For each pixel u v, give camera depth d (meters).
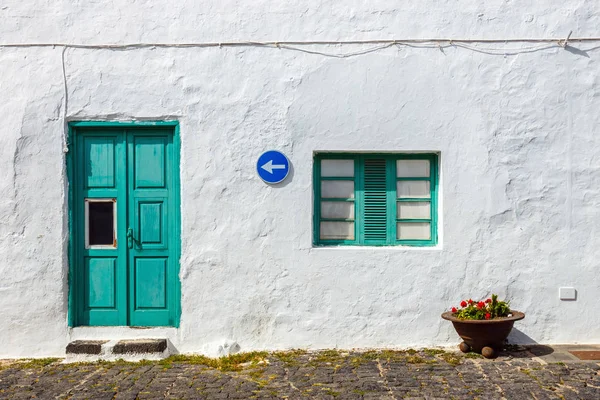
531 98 6.23
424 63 6.24
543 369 5.45
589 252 6.23
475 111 6.23
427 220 6.46
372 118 6.25
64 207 6.26
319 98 6.25
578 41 6.23
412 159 6.46
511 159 6.23
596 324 6.24
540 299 6.23
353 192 6.46
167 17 6.26
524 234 6.23
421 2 6.25
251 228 6.25
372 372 5.48
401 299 6.23
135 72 6.26
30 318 6.25
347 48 6.25
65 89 6.25
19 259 6.24
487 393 4.90
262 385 5.20
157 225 6.37
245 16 6.26
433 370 5.50
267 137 6.25
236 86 6.25
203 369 5.70
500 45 6.23
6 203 6.23
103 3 6.26
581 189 6.23
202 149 6.25
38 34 6.26
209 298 6.25
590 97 6.23
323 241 6.46
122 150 6.36
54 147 6.25
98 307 6.38
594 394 4.84
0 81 6.25
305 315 6.25
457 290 6.23
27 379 5.48
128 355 6.02
